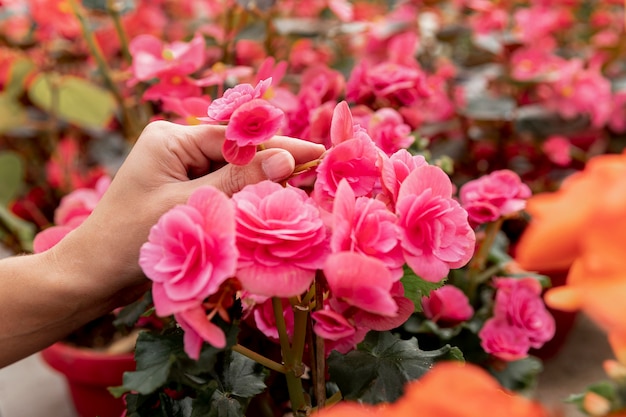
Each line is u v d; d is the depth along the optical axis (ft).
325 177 1.17
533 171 2.94
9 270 1.40
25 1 2.69
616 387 1.06
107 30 2.84
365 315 1.15
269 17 2.55
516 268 1.97
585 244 0.77
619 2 3.43
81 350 2.11
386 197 1.19
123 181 1.34
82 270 1.36
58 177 2.88
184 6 3.36
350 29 2.68
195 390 1.25
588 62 3.31
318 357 1.22
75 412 2.49
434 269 1.11
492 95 2.75
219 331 1.03
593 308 0.78
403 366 1.23
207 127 1.36
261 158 1.25
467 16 3.49
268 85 1.18
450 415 0.82
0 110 2.86
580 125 2.78
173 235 1.04
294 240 1.04
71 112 2.83
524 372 1.79
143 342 1.12
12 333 1.40
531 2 3.57
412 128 2.12
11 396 2.59
